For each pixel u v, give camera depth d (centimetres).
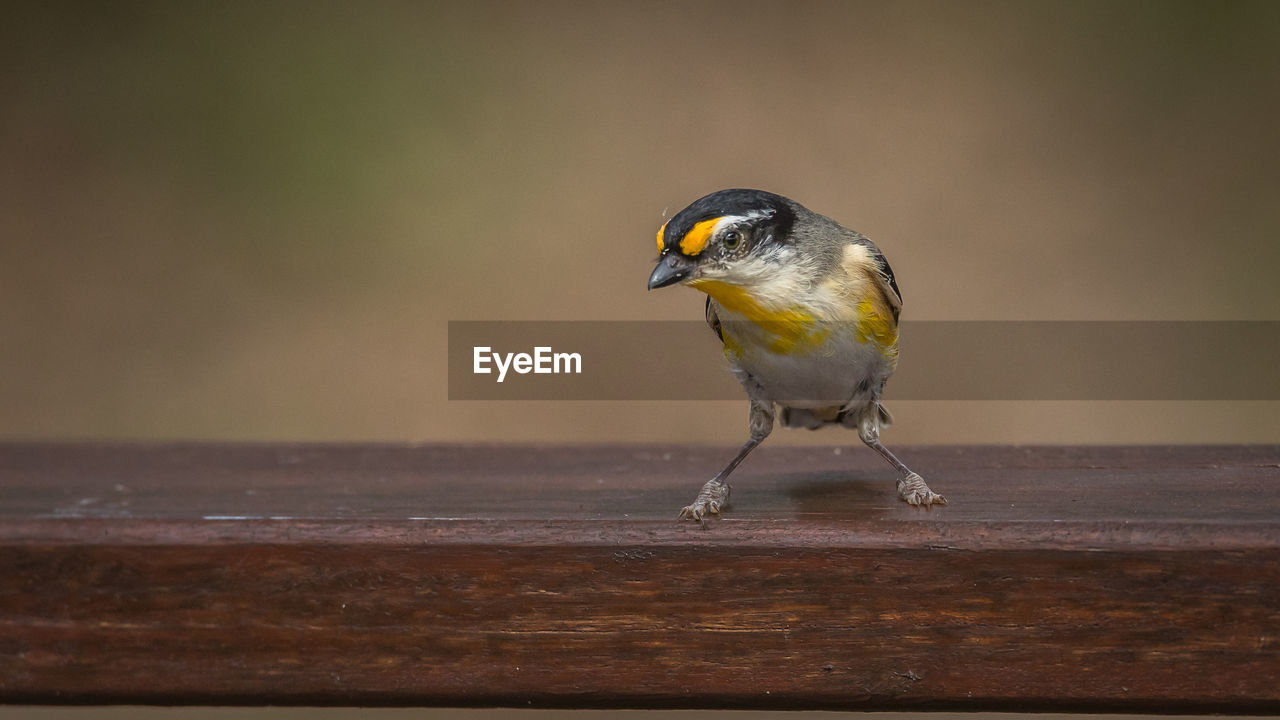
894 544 270
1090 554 270
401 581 271
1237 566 270
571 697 271
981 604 270
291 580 271
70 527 271
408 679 271
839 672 270
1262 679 270
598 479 277
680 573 271
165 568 271
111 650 271
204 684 271
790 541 270
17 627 271
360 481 277
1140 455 279
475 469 279
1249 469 277
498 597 271
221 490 275
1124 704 270
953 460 279
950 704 270
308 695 271
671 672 271
